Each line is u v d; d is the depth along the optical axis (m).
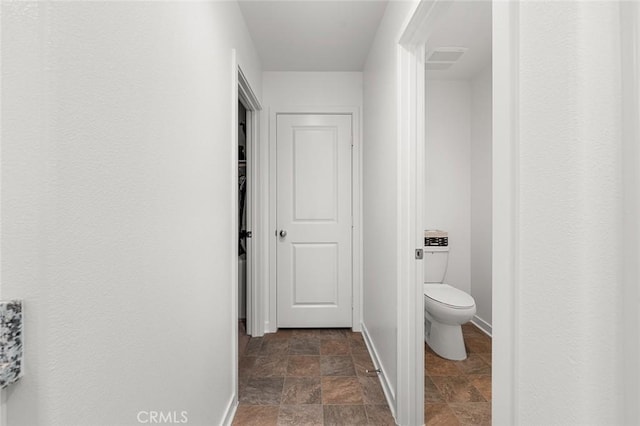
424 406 1.69
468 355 2.33
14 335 0.48
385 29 1.90
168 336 0.94
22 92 0.49
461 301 2.21
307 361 2.26
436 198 3.02
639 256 0.42
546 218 0.55
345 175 2.85
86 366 0.61
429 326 2.53
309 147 2.85
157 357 0.87
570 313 0.50
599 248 0.46
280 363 2.23
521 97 0.62
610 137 0.45
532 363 0.59
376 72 2.18
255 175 2.72
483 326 2.80
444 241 2.81
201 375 1.22
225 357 1.54
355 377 2.04
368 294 2.50
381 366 1.99
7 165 0.48
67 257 0.56
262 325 2.74
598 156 0.46
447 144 3.03
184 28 1.05
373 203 2.27
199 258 1.19
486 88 2.76
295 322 2.86
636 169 0.42
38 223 0.51
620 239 0.44
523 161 0.61
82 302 0.59
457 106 3.03
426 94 3.02
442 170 3.02
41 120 0.51
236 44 1.79
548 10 0.55
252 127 2.71
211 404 1.34
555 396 0.53
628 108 0.43
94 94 0.63
